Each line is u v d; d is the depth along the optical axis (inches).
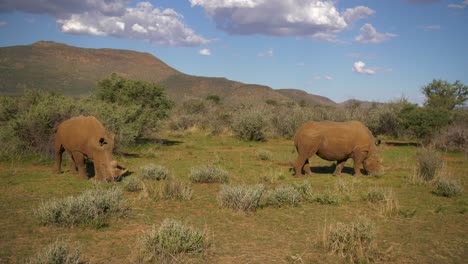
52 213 295.7
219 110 1631.4
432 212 358.6
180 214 338.0
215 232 292.2
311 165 645.9
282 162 661.9
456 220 334.0
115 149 665.6
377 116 1180.5
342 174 539.5
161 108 907.4
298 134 527.2
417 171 526.0
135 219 319.0
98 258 235.1
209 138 1066.1
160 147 822.5
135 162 629.0
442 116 940.6
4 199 369.1
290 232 294.8
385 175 535.2
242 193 361.1
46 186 426.9
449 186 427.2
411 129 982.4
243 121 1026.1
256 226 309.0
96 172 452.4
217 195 399.9
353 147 516.1
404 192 439.5
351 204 382.9
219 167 535.2
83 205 308.5
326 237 271.1
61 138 479.8
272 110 1307.8
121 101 872.9
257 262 236.5
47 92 708.0
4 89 5162.4
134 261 230.1
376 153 534.0
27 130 601.9
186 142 962.7
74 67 7628.0
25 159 590.2
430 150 536.7
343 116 1207.6
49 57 7819.9
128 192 414.0
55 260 210.1
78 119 474.3
